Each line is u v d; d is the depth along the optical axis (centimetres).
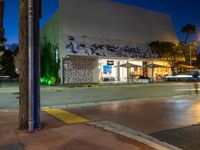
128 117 904
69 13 3019
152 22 3841
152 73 3641
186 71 3775
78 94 1783
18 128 668
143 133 682
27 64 645
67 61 2989
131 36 3472
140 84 2908
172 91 2033
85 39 3019
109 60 3281
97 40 3111
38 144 541
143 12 3803
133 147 534
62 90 2142
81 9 3145
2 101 1395
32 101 641
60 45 2922
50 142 556
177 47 3684
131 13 3638
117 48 3228
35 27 647
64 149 511
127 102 1334
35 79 650
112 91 2038
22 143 546
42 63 3634
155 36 3759
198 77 3631
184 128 741
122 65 3133
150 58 3491
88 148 520
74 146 532
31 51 631
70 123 764
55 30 3098
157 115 943
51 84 2841
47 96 1645
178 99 1464
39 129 663
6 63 5878
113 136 613
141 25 3672
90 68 3153
